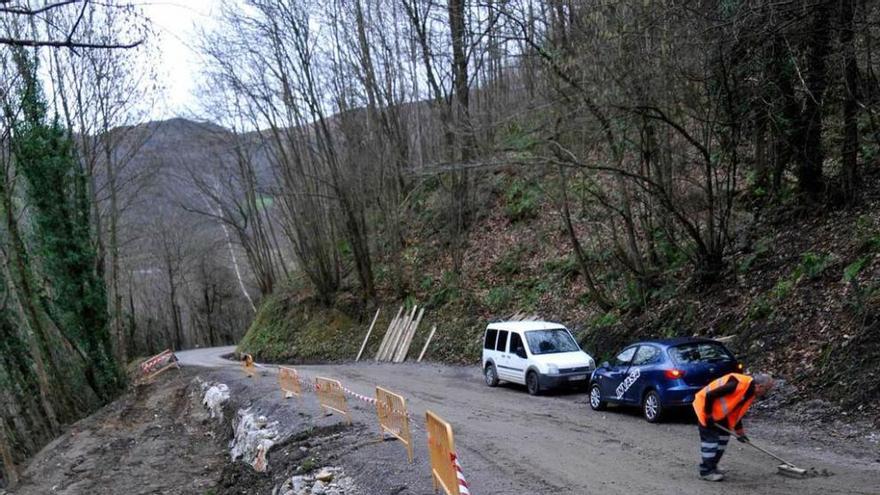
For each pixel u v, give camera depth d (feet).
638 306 57.06
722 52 41.55
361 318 105.50
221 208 165.37
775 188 53.52
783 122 47.09
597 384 42.83
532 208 91.81
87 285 93.86
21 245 83.15
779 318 41.86
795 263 45.68
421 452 32.30
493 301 81.46
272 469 38.86
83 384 91.76
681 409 37.09
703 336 46.91
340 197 102.06
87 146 98.27
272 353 116.26
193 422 70.28
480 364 72.69
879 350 32.94
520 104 66.90
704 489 23.36
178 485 50.19
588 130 51.80
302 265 122.72
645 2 40.63
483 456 30.73
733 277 49.75
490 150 63.82
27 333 76.89
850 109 45.16
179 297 247.91
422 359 82.99
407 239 110.83
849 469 24.61
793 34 41.81
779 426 32.22
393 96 108.06
